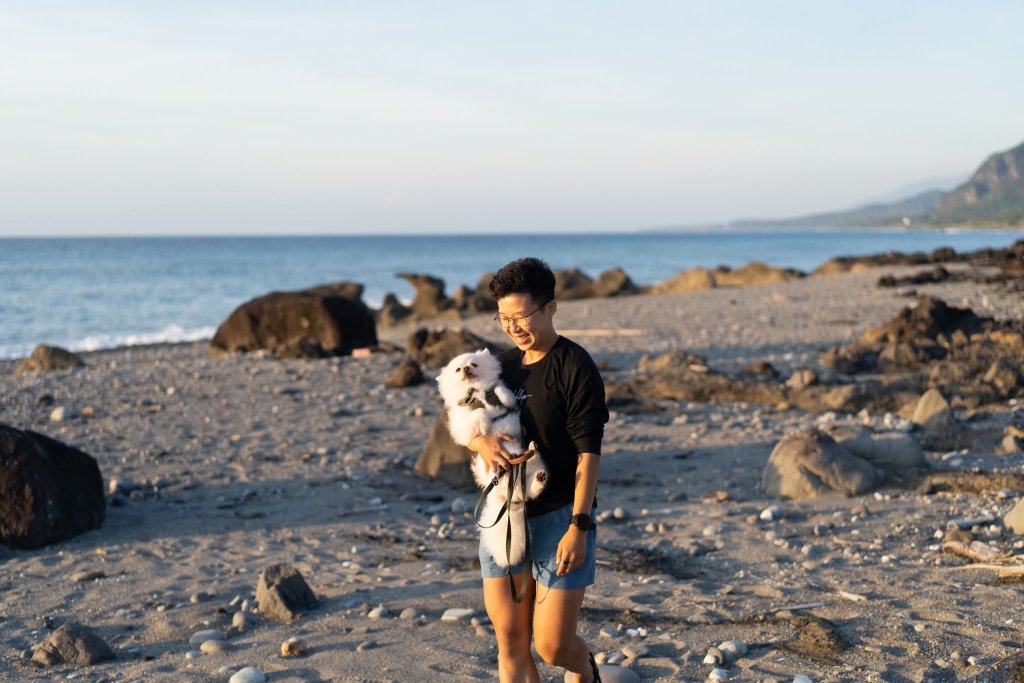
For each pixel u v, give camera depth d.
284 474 9.84
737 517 7.77
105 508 8.33
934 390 10.84
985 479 8.12
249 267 91.50
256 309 19.38
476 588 6.23
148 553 7.33
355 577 6.64
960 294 26.52
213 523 8.16
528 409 3.49
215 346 19.81
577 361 3.44
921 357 15.55
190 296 55.97
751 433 10.98
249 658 5.06
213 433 11.88
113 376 15.88
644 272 80.75
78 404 13.62
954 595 5.54
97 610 6.10
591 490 3.36
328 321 18.83
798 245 180.88
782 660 4.71
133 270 83.88
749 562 6.59
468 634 5.32
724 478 9.09
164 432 11.92
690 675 4.60
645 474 9.45
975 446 9.80
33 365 18.34
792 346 18.70
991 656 4.59
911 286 30.25
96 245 194.25
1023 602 5.33
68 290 59.81
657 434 11.18
